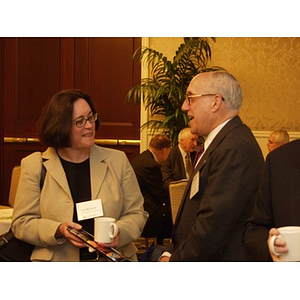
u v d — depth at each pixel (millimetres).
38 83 7547
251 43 7258
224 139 2428
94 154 2725
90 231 2609
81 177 2670
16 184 5367
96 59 7500
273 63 7281
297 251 1684
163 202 5352
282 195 1991
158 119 7270
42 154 2723
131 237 2602
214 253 2342
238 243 2385
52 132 2580
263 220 2070
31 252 2646
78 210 2588
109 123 7504
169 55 7305
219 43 7262
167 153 5730
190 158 5633
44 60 7543
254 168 2367
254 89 7305
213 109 2512
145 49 6824
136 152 7504
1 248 2623
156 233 5320
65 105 2582
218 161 2363
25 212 2619
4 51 7508
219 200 2311
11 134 7559
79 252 2580
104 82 7500
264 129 7336
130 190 2752
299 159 2008
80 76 7523
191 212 2482
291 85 7285
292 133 7281
